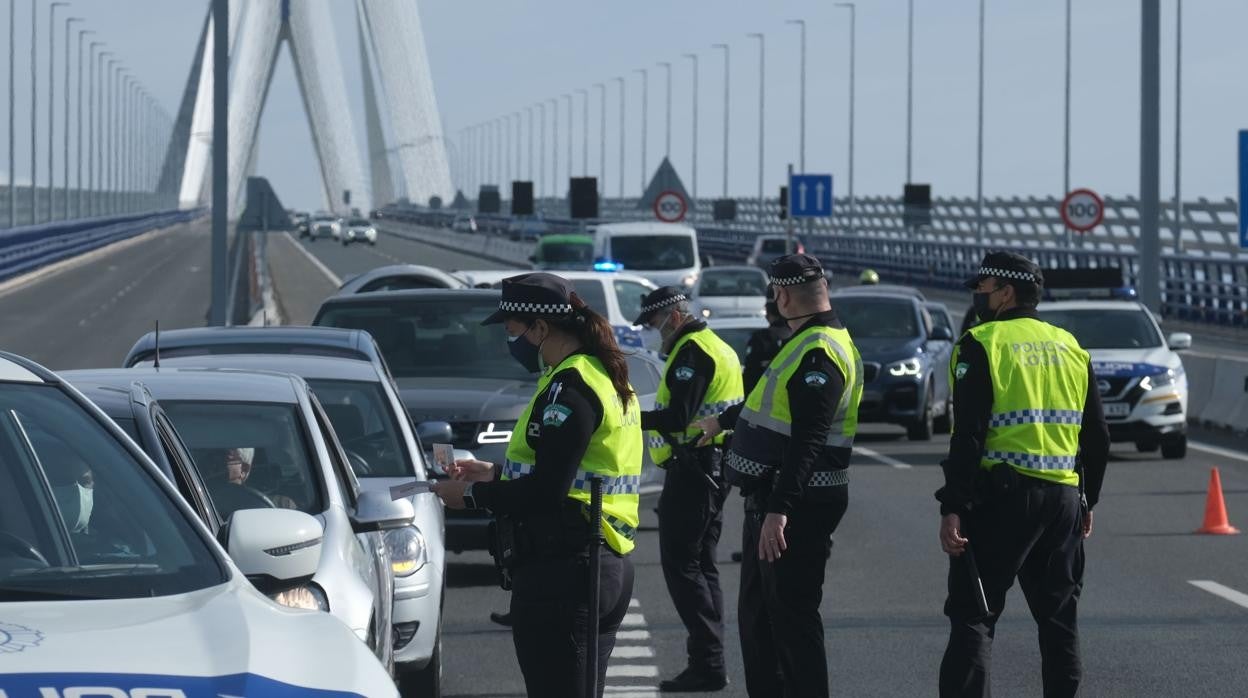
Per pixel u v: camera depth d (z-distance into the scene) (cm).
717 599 2236
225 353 2592
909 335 5891
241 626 932
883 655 2416
